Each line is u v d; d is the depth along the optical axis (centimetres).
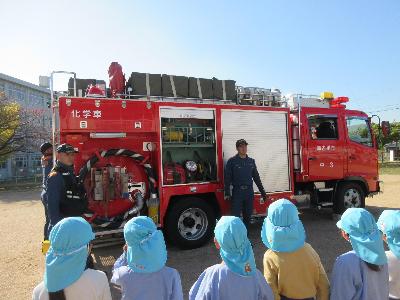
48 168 618
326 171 794
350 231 227
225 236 212
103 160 579
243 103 736
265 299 219
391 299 234
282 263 236
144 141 612
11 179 3172
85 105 555
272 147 729
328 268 498
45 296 199
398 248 231
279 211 234
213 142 665
